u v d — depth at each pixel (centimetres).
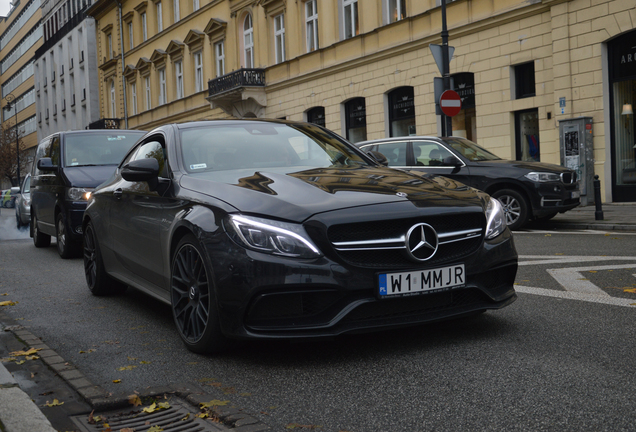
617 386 311
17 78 8288
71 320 521
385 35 2036
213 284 373
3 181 8319
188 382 348
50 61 6306
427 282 372
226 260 365
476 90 1756
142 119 3878
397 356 378
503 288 416
